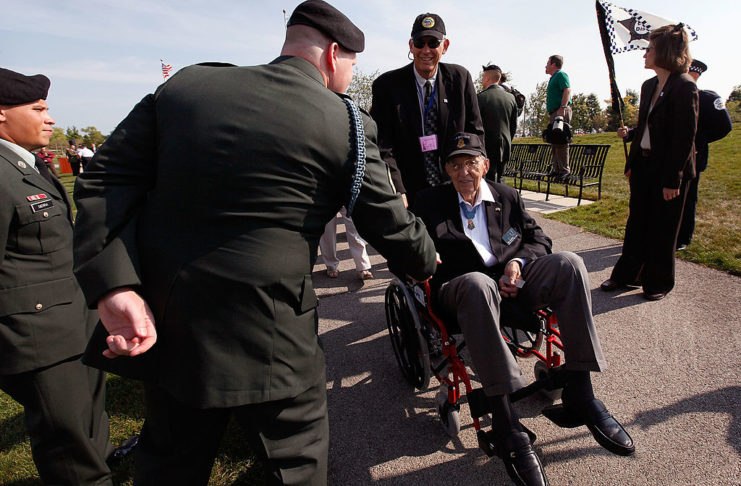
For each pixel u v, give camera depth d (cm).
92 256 110
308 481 129
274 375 119
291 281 118
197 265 112
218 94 115
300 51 132
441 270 245
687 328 302
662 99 316
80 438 187
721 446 202
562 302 198
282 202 113
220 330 113
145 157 120
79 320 187
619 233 506
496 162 450
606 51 382
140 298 114
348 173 122
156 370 121
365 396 267
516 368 185
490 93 440
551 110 761
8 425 275
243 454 225
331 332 352
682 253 429
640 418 225
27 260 174
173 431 129
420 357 232
